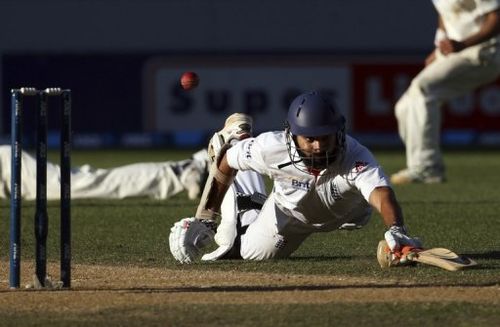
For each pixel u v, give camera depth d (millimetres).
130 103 79688
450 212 39188
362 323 19797
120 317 20312
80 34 79562
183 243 26297
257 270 25750
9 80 79000
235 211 27438
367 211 26453
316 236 32438
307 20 79562
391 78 79375
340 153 24047
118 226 35562
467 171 59969
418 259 23625
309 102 23766
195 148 77812
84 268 26484
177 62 79688
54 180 41719
